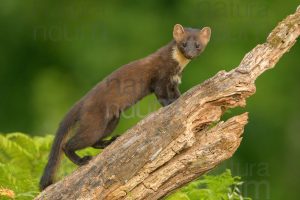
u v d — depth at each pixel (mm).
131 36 22703
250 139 21891
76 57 22922
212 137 9133
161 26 22812
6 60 24594
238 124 9164
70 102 22625
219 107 9203
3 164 10523
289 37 9359
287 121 22078
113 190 9023
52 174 10492
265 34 21766
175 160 9070
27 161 11469
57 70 23656
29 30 24078
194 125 9117
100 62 22438
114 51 22500
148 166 8992
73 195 9070
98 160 9141
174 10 23062
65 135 10812
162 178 9047
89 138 10766
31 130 22984
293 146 21969
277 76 22328
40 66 24344
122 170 9008
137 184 9023
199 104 9070
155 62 11797
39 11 23906
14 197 9750
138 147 9031
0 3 23953
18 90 24344
